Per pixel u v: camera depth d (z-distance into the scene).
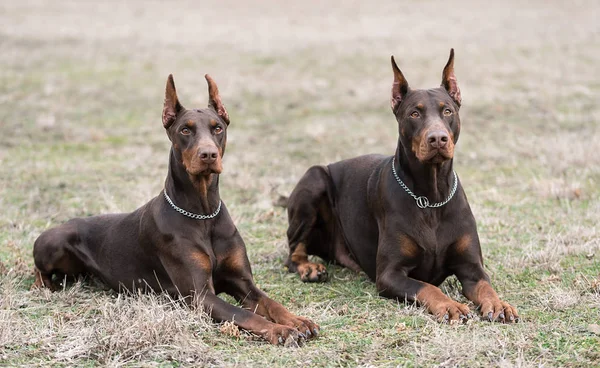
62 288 7.43
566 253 7.99
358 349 5.61
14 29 29.97
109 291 7.32
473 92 18.59
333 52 25.06
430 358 5.38
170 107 6.77
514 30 29.61
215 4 41.62
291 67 22.88
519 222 9.40
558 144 13.05
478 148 13.82
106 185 11.51
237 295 6.79
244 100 18.83
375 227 7.41
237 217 9.84
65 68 22.72
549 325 5.91
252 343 5.80
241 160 13.27
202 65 23.39
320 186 8.16
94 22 33.34
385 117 16.95
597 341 5.58
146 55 25.12
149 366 5.35
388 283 6.75
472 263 6.84
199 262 6.50
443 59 23.56
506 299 6.75
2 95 18.80
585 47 25.33
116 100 18.78
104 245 7.28
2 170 12.32
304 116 17.19
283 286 7.51
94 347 5.58
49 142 14.69
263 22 33.62
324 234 8.39
